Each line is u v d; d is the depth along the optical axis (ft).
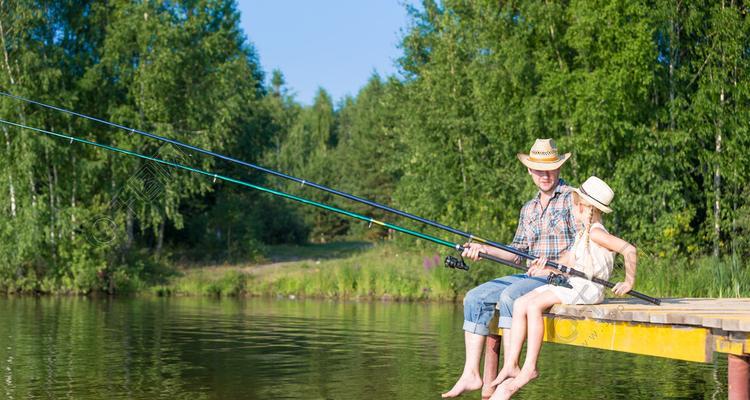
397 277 79.41
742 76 67.26
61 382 27.78
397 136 112.68
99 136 91.40
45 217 83.35
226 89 95.81
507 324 21.58
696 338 18.29
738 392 18.03
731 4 67.77
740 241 64.49
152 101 89.61
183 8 93.97
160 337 40.96
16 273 84.12
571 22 70.59
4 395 25.53
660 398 25.44
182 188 92.43
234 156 127.03
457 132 88.12
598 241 21.49
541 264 21.36
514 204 80.69
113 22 91.61
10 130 83.41
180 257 109.60
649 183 68.13
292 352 35.32
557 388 27.25
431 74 92.02
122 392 26.04
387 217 162.61
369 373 29.76
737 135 66.28
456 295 75.87
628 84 65.21
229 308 62.85
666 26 67.21
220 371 30.14
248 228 115.75
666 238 65.26
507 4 74.23
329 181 180.75
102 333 42.78
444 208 91.40
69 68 89.04
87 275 81.56
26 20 83.15
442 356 34.14
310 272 88.02
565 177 68.74
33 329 44.78
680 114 67.41
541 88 69.67
